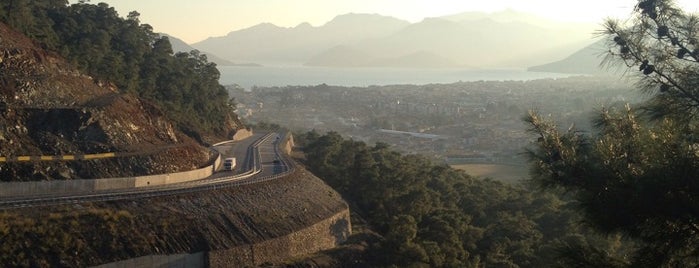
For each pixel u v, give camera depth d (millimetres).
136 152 61031
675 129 16641
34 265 38438
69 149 56656
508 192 100375
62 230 41375
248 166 78438
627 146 17875
